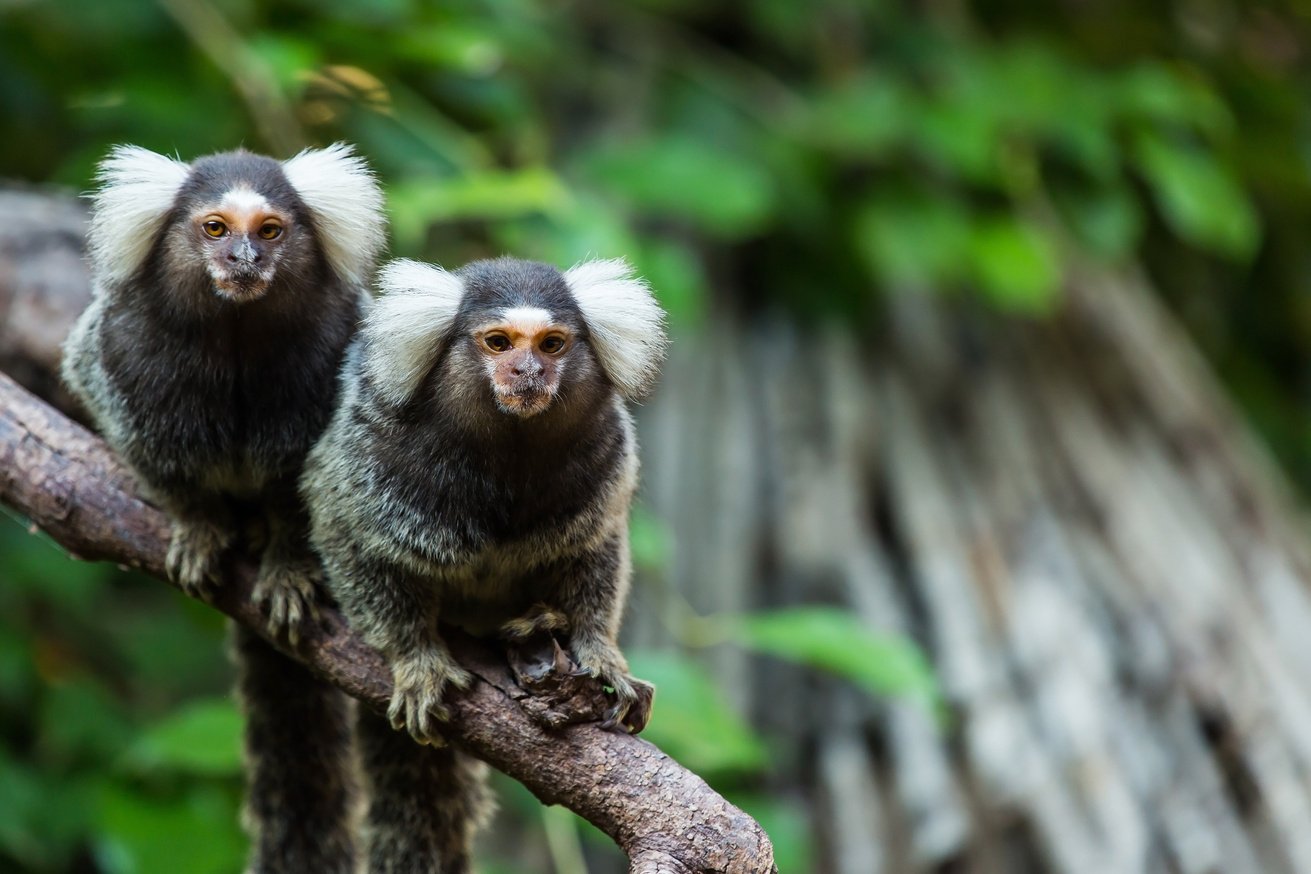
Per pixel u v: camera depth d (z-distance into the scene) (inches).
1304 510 567.2
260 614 245.9
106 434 251.3
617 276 257.9
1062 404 497.0
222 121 418.0
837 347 504.4
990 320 519.2
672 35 549.6
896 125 490.0
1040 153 506.0
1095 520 466.6
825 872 400.5
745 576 443.2
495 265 251.1
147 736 359.6
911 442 480.7
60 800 402.0
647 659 355.6
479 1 451.5
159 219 247.1
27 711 427.8
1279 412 603.8
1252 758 408.5
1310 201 566.9
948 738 413.1
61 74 455.2
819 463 470.6
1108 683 417.7
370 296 264.8
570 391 240.2
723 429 473.4
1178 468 489.7
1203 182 487.2
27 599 441.4
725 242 522.0
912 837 397.7
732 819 219.9
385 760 274.2
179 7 403.5
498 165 483.2
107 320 250.8
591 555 247.1
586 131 516.1
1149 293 557.6
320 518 240.7
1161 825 394.6
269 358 247.1
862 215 499.2
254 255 239.3
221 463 247.6
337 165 260.8
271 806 285.1
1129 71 515.5
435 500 238.5
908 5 544.4
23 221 346.9
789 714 432.1
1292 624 450.3
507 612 256.7
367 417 240.1
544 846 395.5
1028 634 429.1
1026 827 394.3
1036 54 516.1
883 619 430.6
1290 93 548.7
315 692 286.2
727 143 506.6
